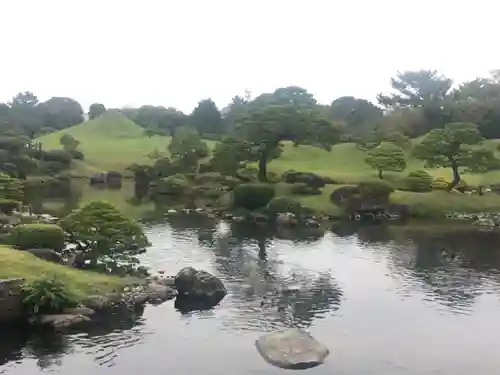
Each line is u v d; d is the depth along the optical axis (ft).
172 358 83.87
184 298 111.86
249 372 79.36
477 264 145.48
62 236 123.65
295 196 239.91
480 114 339.36
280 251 160.45
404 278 131.13
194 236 182.70
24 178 305.12
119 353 85.25
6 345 86.58
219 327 96.89
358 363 83.25
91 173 351.46
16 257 107.76
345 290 120.88
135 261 126.93
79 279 107.45
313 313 105.40
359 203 225.35
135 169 338.95
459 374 80.48
